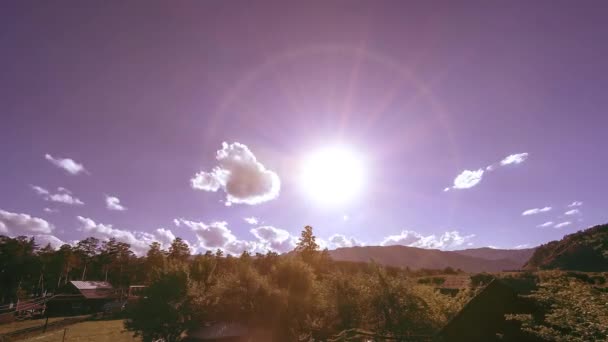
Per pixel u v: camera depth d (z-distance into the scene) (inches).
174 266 1232.2
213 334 1171.3
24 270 3277.6
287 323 1209.4
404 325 737.6
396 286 785.6
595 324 344.2
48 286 3799.2
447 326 582.6
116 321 1974.7
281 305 1219.2
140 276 3833.7
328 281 1024.9
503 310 544.7
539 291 471.2
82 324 1851.6
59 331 1601.9
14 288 3294.8
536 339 494.0
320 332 1014.4
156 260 3663.9
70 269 3828.7
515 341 511.5
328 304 986.1
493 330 537.6
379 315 796.6
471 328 556.7
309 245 2977.4
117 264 4141.2
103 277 4143.7
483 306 564.7
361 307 871.7
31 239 3518.7
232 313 1257.4
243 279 1332.4
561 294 415.2
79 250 4069.9
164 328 1111.6
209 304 1268.5
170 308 1119.0
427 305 780.6
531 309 529.0
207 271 1932.8
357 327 864.3
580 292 396.8
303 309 1208.8
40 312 2354.8
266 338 1190.9
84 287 2664.9
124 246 4269.2
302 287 1275.8
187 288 1187.3
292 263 1347.2
